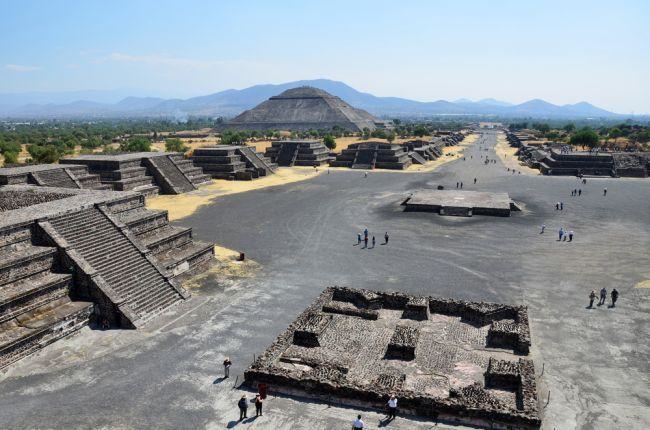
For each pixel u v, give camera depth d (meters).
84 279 36.12
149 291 39.22
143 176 89.12
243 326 35.75
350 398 26.84
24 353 30.78
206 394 27.42
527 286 44.12
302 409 26.42
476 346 33.03
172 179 92.62
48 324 32.34
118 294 36.72
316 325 34.16
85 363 30.45
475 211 75.38
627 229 64.62
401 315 38.25
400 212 76.69
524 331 33.09
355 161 137.88
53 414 25.36
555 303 40.16
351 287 43.91
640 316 37.44
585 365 30.39
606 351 32.09
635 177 116.12
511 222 69.62
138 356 31.39
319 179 114.19
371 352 32.31
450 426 25.03
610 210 77.25
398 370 29.94
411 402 25.80
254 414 25.73
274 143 147.25
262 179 112.81
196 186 96.50
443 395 27.05
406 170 132.25
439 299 38.66
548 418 25.27
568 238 60.28
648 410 25.84
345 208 79.56
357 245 57.88
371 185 104.81
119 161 84.38
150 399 26.81
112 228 42.97
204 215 73.25
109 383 28.28
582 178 112.06
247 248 56.12
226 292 42.53
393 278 46.41
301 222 69.25
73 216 41.09
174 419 25.16
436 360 31.16
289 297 41.44
